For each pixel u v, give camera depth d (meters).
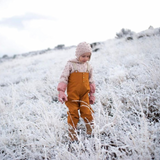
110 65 5.01
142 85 2.81
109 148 1.70
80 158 1.60
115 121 2.08
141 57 4.40
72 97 2.01
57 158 1.58
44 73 6.41
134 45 6.65
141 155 1.43
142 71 3.43
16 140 2.14
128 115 2.25
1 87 5.43
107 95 2.86
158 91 2.46
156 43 5.44
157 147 1.48
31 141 2.05
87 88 2.04
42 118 2.52
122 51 6.24
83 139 1.96
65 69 2.02
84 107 2.04
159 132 1.72
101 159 1.48
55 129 2.12
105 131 2.01
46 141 1.92
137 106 2.31
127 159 1.40
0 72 9.80
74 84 1.98
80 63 2.01
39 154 1.77
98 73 4.65
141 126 1.60
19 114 2.90
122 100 2.67
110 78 3.59
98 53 8.02
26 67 9.82
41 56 14.37
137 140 1.59
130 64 4.47
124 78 3.44
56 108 2.93
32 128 2.32
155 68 3.01
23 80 6.10
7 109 3.19
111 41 11.17
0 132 2.40
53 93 3.73
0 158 1.85
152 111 2.24
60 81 1.97
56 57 11.52
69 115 2.04
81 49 1.86
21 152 1.86
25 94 3.96
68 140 2.03
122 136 1.75
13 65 12.52
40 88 4.27
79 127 2.27
